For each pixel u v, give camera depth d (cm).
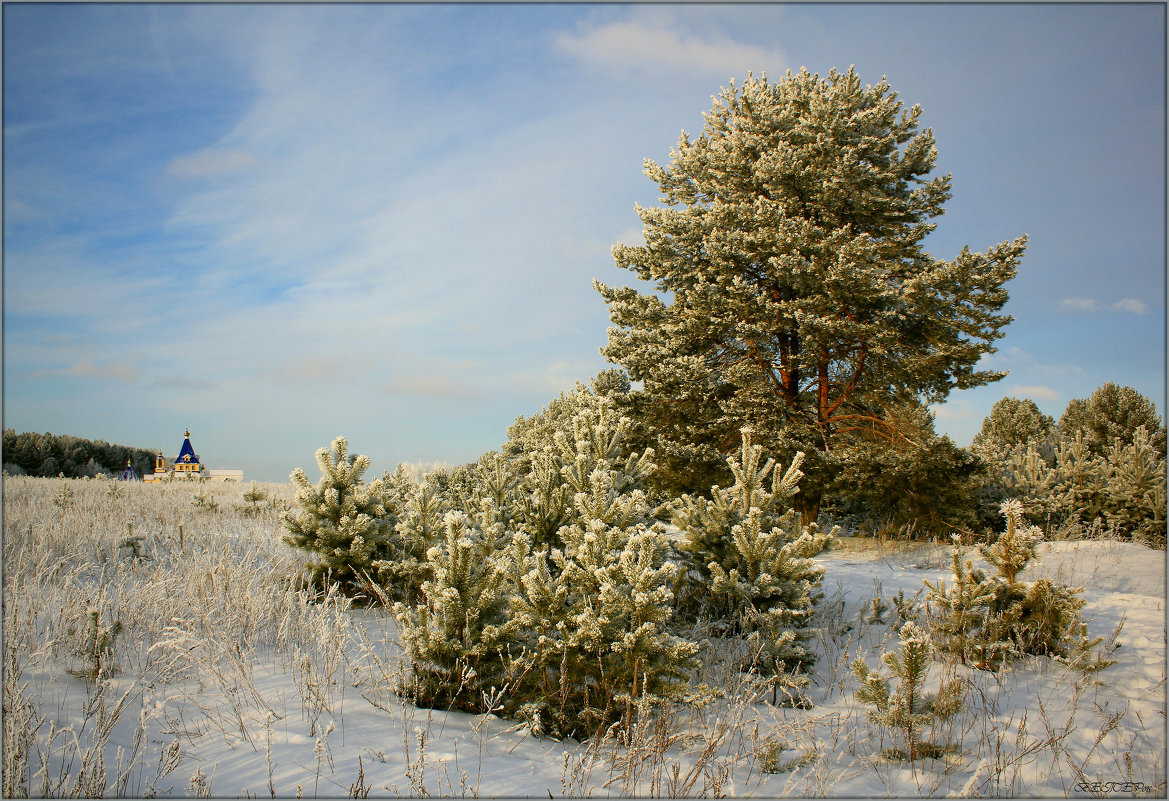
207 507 1182
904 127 1655
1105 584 782
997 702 482
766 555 574
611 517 530
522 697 434
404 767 347
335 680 455
